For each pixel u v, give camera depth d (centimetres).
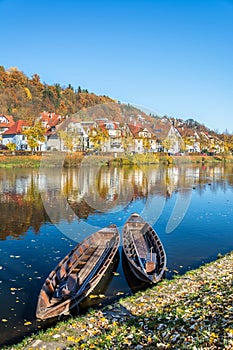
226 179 4459
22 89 9431
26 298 1043
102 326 832
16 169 4941
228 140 9588
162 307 909
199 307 851
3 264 1330
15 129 7094
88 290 1027
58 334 799
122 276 1212
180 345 646
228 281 1064
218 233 1853
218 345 617
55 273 1086
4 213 2250
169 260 1405
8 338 821
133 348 684
